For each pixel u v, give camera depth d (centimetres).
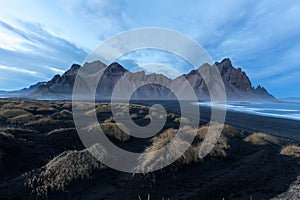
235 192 909
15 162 1055
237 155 1427
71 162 993
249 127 3338
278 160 1355
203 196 866
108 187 898
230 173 1107
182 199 838
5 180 927
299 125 3747
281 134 2820
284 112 7281
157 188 900
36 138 1403
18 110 2428
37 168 1036
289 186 966
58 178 875
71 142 1427
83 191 853
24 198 789
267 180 1034
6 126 1677
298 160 1362
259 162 1285
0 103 3588
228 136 1873
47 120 1944
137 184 913
